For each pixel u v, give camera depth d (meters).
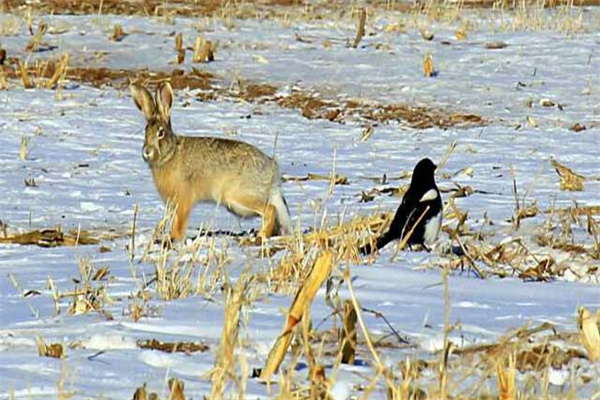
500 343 21.56
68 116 67.62
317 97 74.88
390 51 88.12
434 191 35.19
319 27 98.19
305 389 18.75
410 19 102.00
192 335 22.92
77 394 18.55
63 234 38.97
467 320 23.89
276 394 18.52
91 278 30.05
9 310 25.81
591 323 21.16
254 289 26.95
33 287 28.89
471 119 70.38
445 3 111.06
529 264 32.41
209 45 83.12
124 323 23.92
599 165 56.88
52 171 53.62
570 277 30.91
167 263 32.28
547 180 52.03
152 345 22.12
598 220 39.75
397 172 55.03
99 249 36.19
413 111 72.12
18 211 44.38
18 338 22.70
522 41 92.50
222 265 29.30
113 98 73.19
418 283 28.39
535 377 19.55
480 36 95.00
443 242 35.66
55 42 87.06
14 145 59.62
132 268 30.28
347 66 82.81
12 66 80.00
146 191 49.28
